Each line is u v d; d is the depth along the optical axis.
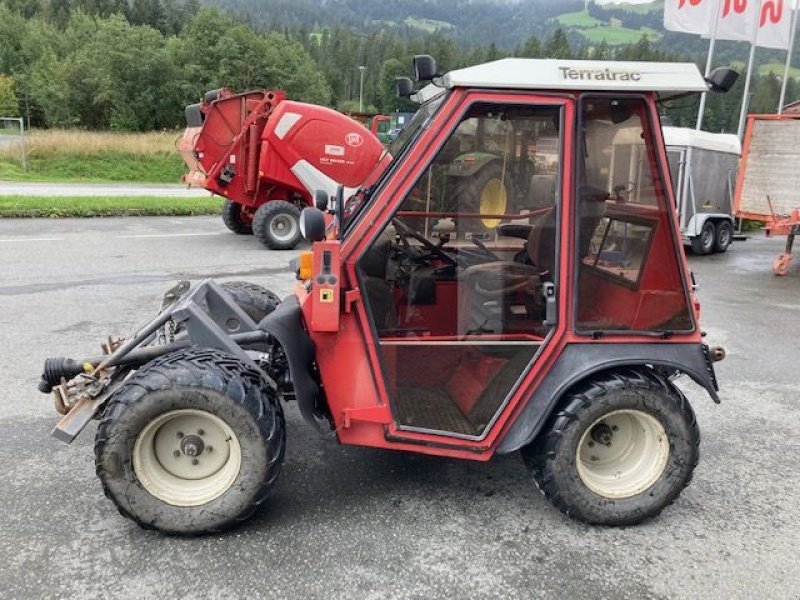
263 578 2.82
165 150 30.69
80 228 12.77
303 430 4.24
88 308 7.02
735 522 3.39
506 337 3.23
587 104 2.97
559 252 3.06
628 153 3.04
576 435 3.13
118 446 2.92
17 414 4.41
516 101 2.93
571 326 3.12
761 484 3.81
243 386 2.99
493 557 3.01
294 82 71.31
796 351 6.56
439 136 2.98
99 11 92.38
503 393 3.23
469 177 3.10
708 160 12.60
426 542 3.11
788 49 17.77
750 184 12.01
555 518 3.34
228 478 3.04
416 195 3.12
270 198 11.61
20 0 88.94
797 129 11.23
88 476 3.63
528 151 3.05
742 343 6.80
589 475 3.26
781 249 13.87
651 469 3.26
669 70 2.96
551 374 3.15
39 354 5.57
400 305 3.24
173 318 3.32
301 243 11.52
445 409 3.26
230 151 11.27
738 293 9.38
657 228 3.12
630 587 2.84
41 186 21.45
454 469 3.80
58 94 55.00
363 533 3.16
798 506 3.57
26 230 12.22
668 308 3.20
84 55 55.91
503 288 3.21
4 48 69.81
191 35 66.81
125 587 2.74
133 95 56.16
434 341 3.22
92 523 3.19
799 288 9.84
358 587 2.78
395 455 3.95
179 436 3.05
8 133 29.88
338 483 3.62
